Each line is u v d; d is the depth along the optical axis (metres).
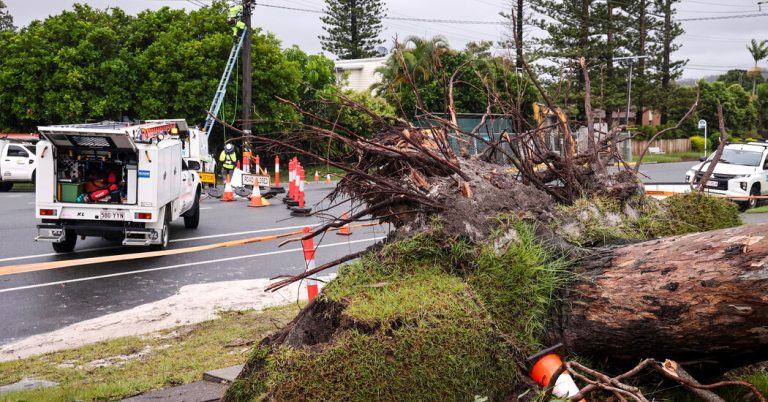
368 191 4.61
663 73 57.62
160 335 6.79
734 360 3.66
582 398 3.23
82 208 10.89
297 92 31.94
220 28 30.11
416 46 32.28
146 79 29.28
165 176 11.59
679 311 3.35
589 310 3.72
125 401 4.77
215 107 27.66
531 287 3.92
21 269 6.54
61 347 6.57
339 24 52.75
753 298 3.10
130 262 10.84
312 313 4.00
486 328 3.64
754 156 19.25
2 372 5.73
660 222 5.11
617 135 6.00
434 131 5.03
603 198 4.98
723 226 5.27
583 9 44.09
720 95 63.50
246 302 8.15
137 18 30.52
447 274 4.02
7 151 23.38
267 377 3.65
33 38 27.94
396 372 3.44
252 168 26.34
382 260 4.12
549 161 5.43
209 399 4.75
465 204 4.21
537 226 4.27
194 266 10.55
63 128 10.48
